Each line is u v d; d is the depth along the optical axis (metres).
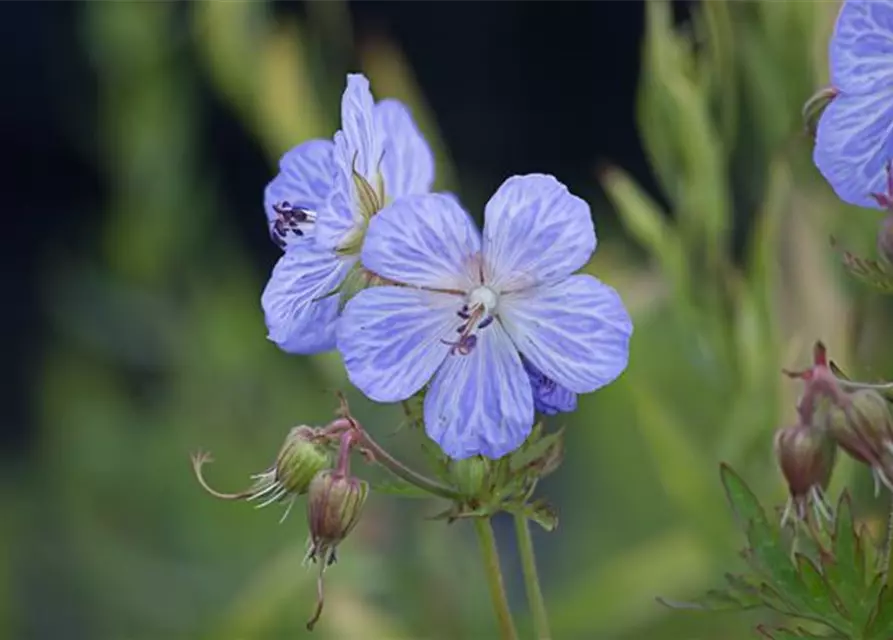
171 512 0.75
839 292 0.49
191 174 0.77
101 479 0.78
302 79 0.56
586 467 0.71
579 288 0.40
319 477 0.40
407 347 0.40
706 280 0.51
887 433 0.39
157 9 0.74
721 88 0.50
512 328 0.40
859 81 0.39
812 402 0.39
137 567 0.74
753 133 0.51
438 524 0.60
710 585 0.54
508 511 0.41
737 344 0.50
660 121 0.50
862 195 0.39
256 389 0.76
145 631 0.73
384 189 0.42
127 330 0.79
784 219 0.50
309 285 0.41
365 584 0.58
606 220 0.79
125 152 0.75
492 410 0.40
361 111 0.41
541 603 0.41
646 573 0.55
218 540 0.73
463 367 0.40
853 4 0.39
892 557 0.40
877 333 0.49
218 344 0.76
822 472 0.39
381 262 0.40
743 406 0.50
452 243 0.40
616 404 0.64
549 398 0.41
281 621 0.57
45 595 0.84
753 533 0.42
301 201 0.42
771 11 0.49
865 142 0.39
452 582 0.60
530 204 0.40
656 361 0.53
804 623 0.48
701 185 0.50
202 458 0.41
